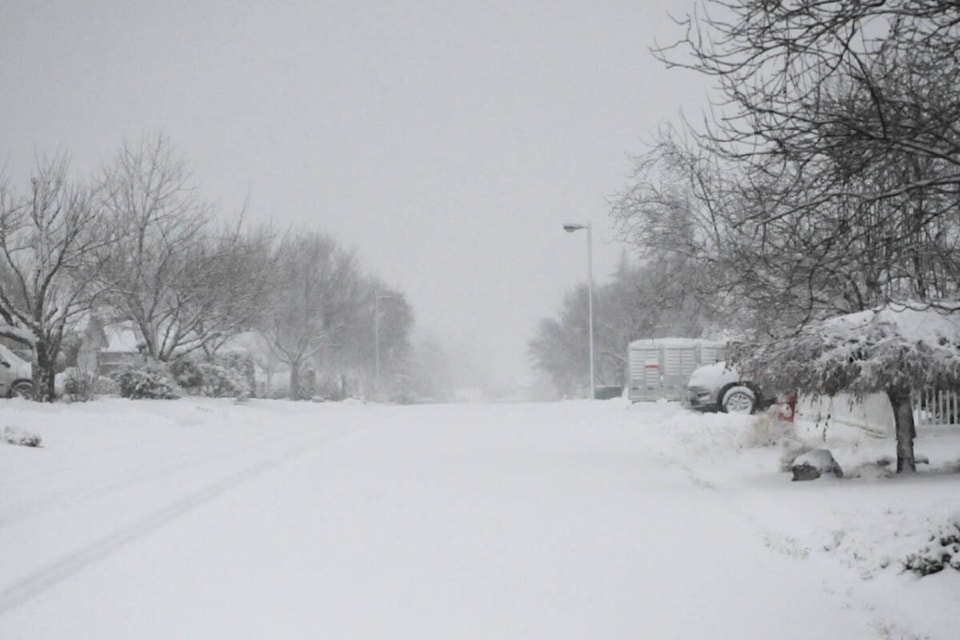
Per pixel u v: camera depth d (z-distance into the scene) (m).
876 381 12.73
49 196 28.84
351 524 11.20
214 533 10.59
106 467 15.84
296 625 7.19
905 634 6.97
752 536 10.48
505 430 26.53
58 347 28.78
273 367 59.38
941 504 10.73
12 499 12.29
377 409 40.62
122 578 8.55
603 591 8.17
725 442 20.25
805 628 7.16
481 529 10.92
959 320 12.65
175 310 34.00
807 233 10.45
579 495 13.55
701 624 7.23
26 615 7.41
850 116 7.32
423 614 7.48
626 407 34.25
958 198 8.58
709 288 17.28
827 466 14.38
